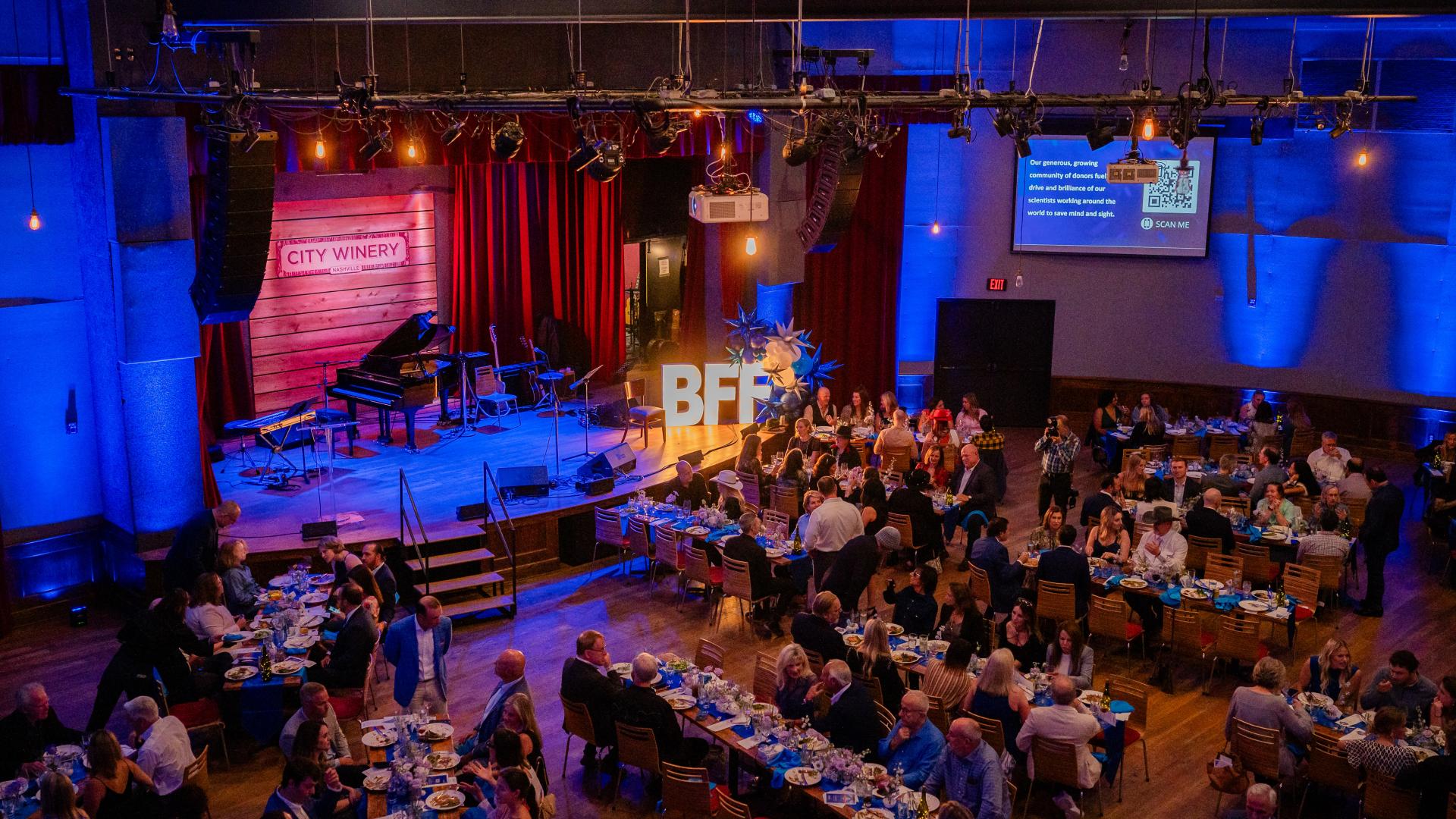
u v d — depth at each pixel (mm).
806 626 10242
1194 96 11969
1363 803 8523
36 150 12633
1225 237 19734
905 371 21188
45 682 11719
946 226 20828
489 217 19422
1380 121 18328
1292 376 19688
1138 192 19812
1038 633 10250
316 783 7551
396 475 15867
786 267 18688
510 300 19938
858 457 16016
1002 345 21000
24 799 8133
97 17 12000
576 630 12859
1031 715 8734
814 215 15406
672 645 12469
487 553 13812
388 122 11547
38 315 12828
